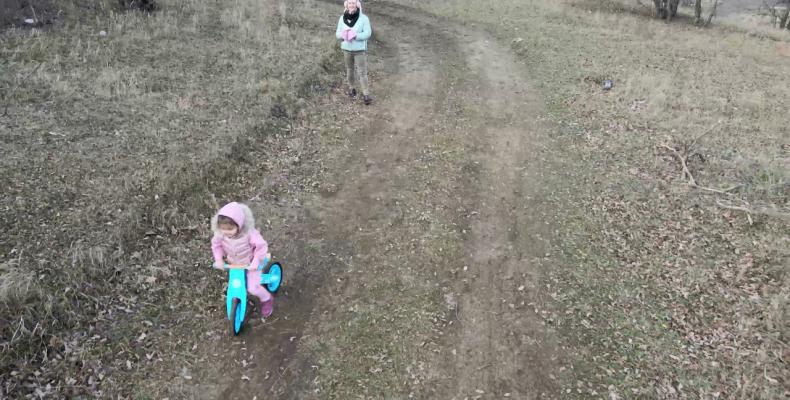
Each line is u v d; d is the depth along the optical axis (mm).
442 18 18922
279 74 11188
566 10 21391
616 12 22953
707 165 9039
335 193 7867
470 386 4992
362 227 7156
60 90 9031
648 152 9500
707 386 5004
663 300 6055
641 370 5168
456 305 5938
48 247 5727
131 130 8297
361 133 9711
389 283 6184
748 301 6008
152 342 5098
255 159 8258
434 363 5207
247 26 14133
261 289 5242
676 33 19578
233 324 5078
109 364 4828
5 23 11203
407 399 4832
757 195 8156
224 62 11516
